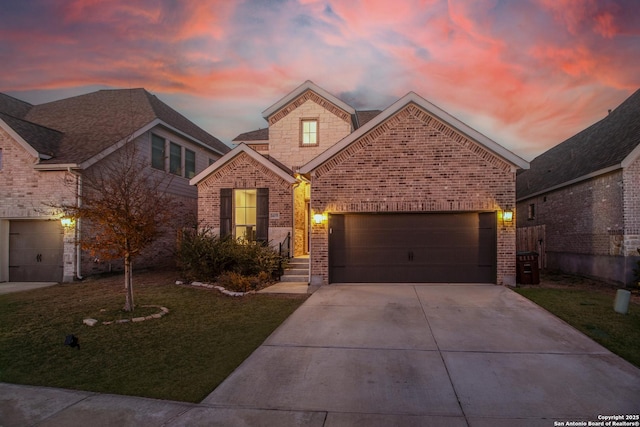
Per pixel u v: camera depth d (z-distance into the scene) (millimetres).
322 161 10938
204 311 8102
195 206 19250
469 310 8008
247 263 11555
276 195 13914
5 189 12945
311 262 11094
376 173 10938
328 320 7391
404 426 3658
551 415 3855
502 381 4656
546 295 9453
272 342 6160
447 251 11031
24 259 13047
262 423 3721
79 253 12727
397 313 7828
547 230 16281
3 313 7922
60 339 6258
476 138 10492
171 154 17328
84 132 14789
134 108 16672
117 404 4105
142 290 10391
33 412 3908
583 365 5125
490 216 10867
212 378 4801
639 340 6086
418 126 10852
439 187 10750
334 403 4145
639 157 10805
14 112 16938
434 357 5453
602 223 12023
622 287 10875
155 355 5594
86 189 12562
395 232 11180
